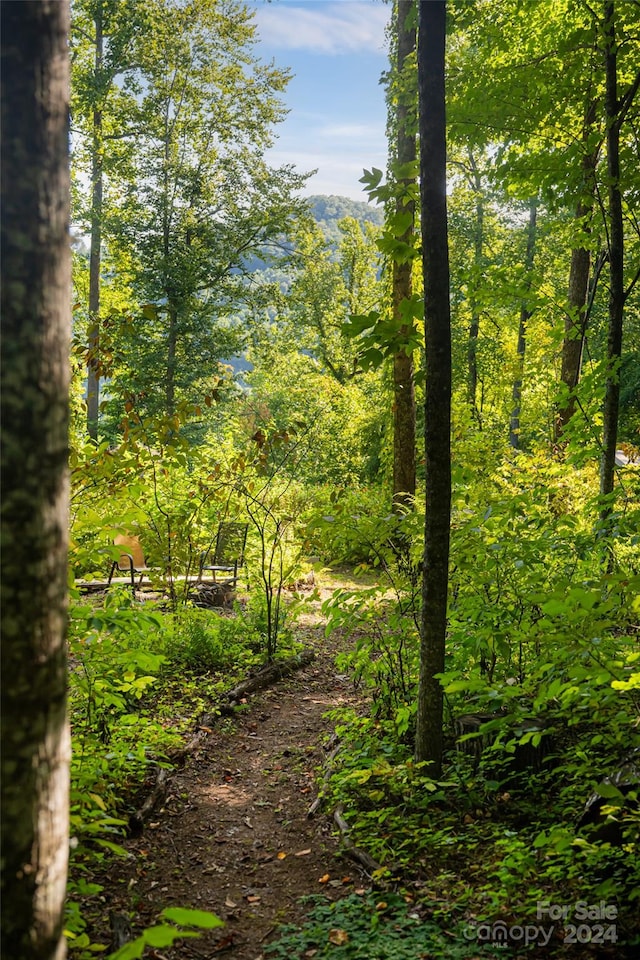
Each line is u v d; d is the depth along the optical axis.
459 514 6.52
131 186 24.38
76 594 4.73
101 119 25.48
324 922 3.83
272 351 29.55
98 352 8.29
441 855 4.34
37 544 1.89
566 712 4.63
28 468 1.87
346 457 23.44
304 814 5.46
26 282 1.85
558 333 8.54
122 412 18.00
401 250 4.95
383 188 5.00
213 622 9.30
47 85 1.87
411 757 5.55
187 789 5.84
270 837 5.14
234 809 5.60
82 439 11.32
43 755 1.91
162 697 7.54
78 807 3.86
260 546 11.38
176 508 10.50
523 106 8.47
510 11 8.95
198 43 24.45
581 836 3.92
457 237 26.31
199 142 25.58
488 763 4.95
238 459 9.65
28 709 1.88
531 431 20.44
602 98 8.66
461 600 6.04
